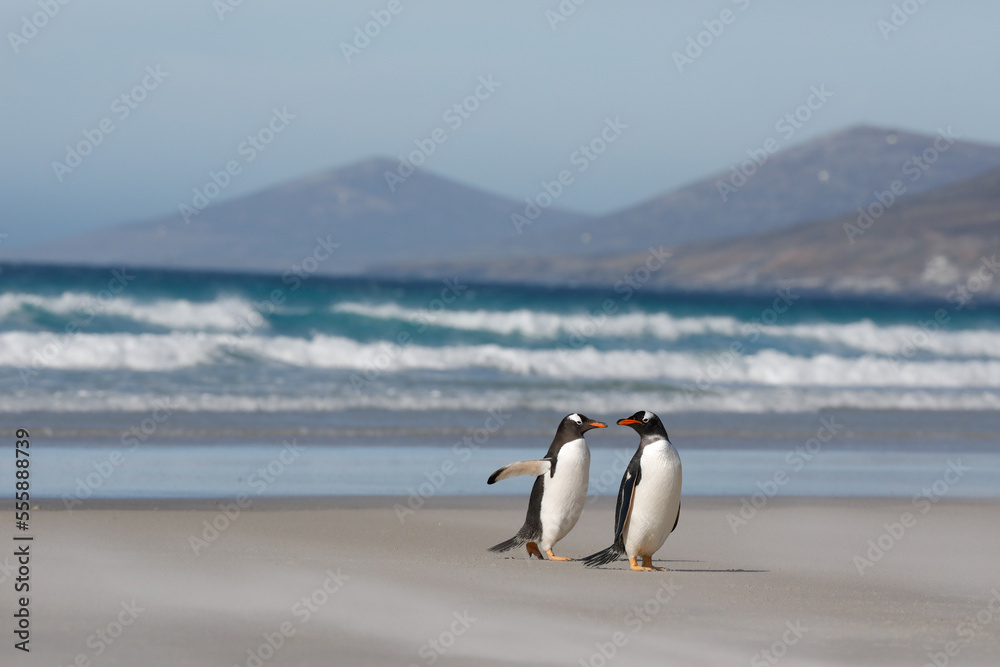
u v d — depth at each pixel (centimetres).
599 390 5412
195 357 5594
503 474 2083
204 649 1329
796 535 2511
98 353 5406
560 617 1548
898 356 7844
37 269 13825
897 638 1497
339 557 1995
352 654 1331
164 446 3534
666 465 1950
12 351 5291
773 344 7925
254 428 3981
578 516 2094
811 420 4894
